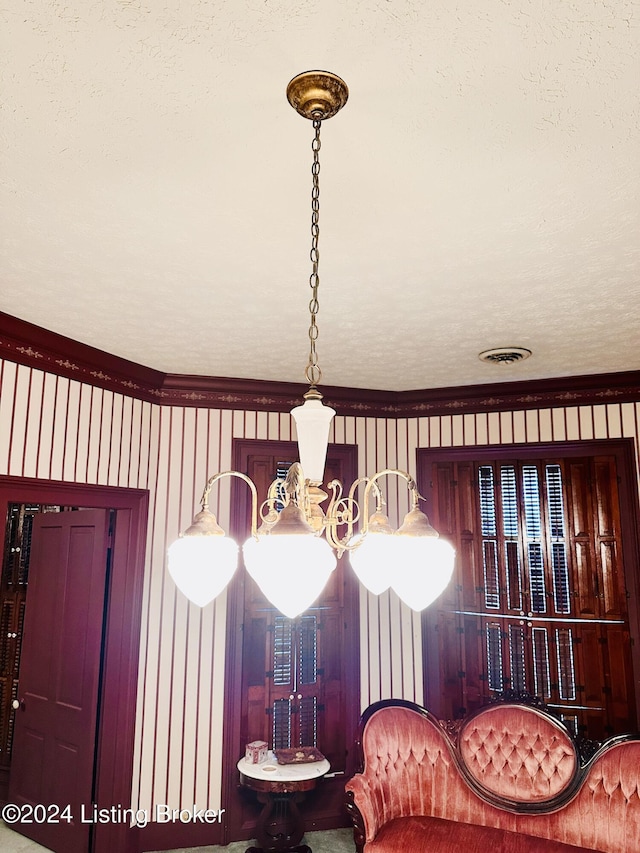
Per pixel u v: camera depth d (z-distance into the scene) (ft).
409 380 13.15
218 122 5.00
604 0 3.82
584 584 12.42
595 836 9.62
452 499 13.70
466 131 5.12
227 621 12.59
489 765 10.68
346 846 11.89
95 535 12.08
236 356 11.53
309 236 6.96
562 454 12.80
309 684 13.02
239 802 12.16
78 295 8.69
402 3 3.88
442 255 7.41
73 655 12.00
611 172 5.70
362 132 5.12
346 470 13.75
